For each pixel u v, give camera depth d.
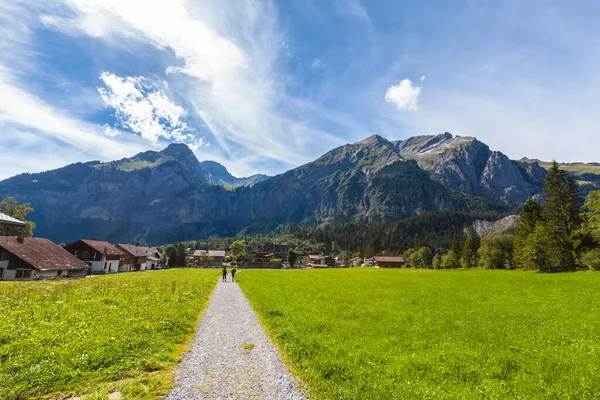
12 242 56.88
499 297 27.80
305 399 7.97
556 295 28.39
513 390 8.66
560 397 8.23
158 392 8.16
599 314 19.72
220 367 10.20
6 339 11.66
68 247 88.06
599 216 51.53
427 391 8.34
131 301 21.78
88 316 16.23
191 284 36.72
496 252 100.06
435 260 151.88
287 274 70.81
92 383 8.59
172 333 13.91
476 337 14.48
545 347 12.87
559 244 63.56
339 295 29.20
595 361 10.95
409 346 13.01
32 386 8.18
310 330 15.26
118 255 100.12
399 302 25.05
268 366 10.35
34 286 30.89
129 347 11.45
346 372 9.62
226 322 17.48
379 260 175.50
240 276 61.84
